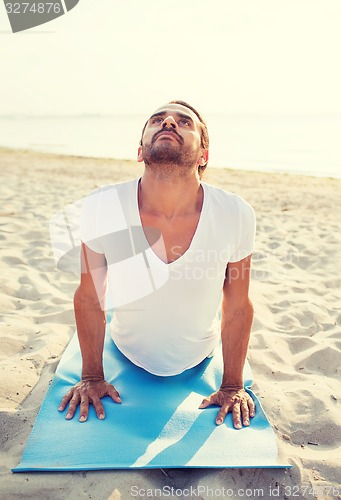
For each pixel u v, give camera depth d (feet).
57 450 5.89
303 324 9.98
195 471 5.81
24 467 5.63
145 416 6.50
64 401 6.74
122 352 7.72
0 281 11.34
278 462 5.96
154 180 5.96
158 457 5.83
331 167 36.65
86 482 5.53
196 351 7.39
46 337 8.87
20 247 14.26
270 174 32.35
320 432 6.63
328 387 7.68
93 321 6.79
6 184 26.37
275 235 16.83
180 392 7.07
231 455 5.95
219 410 6.70
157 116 6.01
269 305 10.85
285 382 7.90
